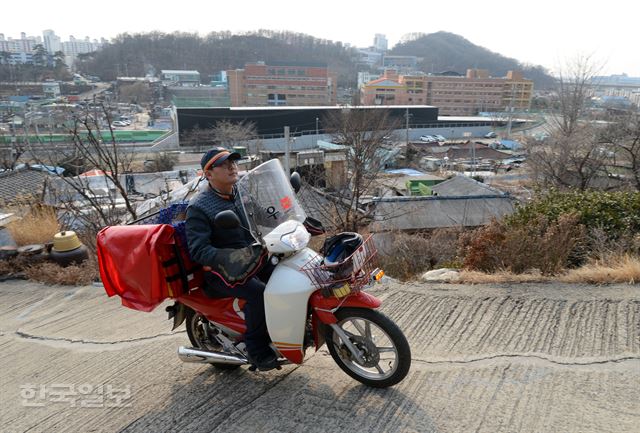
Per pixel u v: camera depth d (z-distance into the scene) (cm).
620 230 616
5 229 786
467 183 2559
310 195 1357
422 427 281
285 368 360
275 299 290
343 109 3669
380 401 307
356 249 282
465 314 439
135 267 298
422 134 7250
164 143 5475
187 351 342
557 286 493
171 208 358
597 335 385
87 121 1063
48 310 557
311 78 9975
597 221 635
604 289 477
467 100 10456
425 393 314
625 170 1652
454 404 301
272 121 5944
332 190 1427
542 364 345
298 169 1852
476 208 1886
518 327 407
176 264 308
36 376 397
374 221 1330
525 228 596
